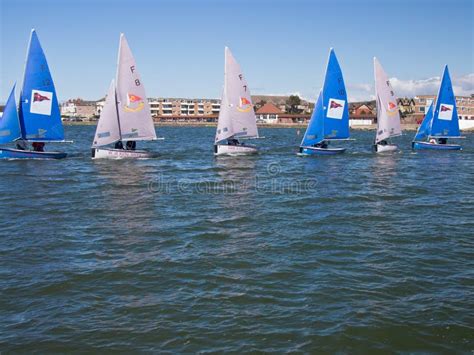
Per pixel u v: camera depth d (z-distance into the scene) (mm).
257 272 13797
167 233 17938
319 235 17719
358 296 12156
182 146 65688
